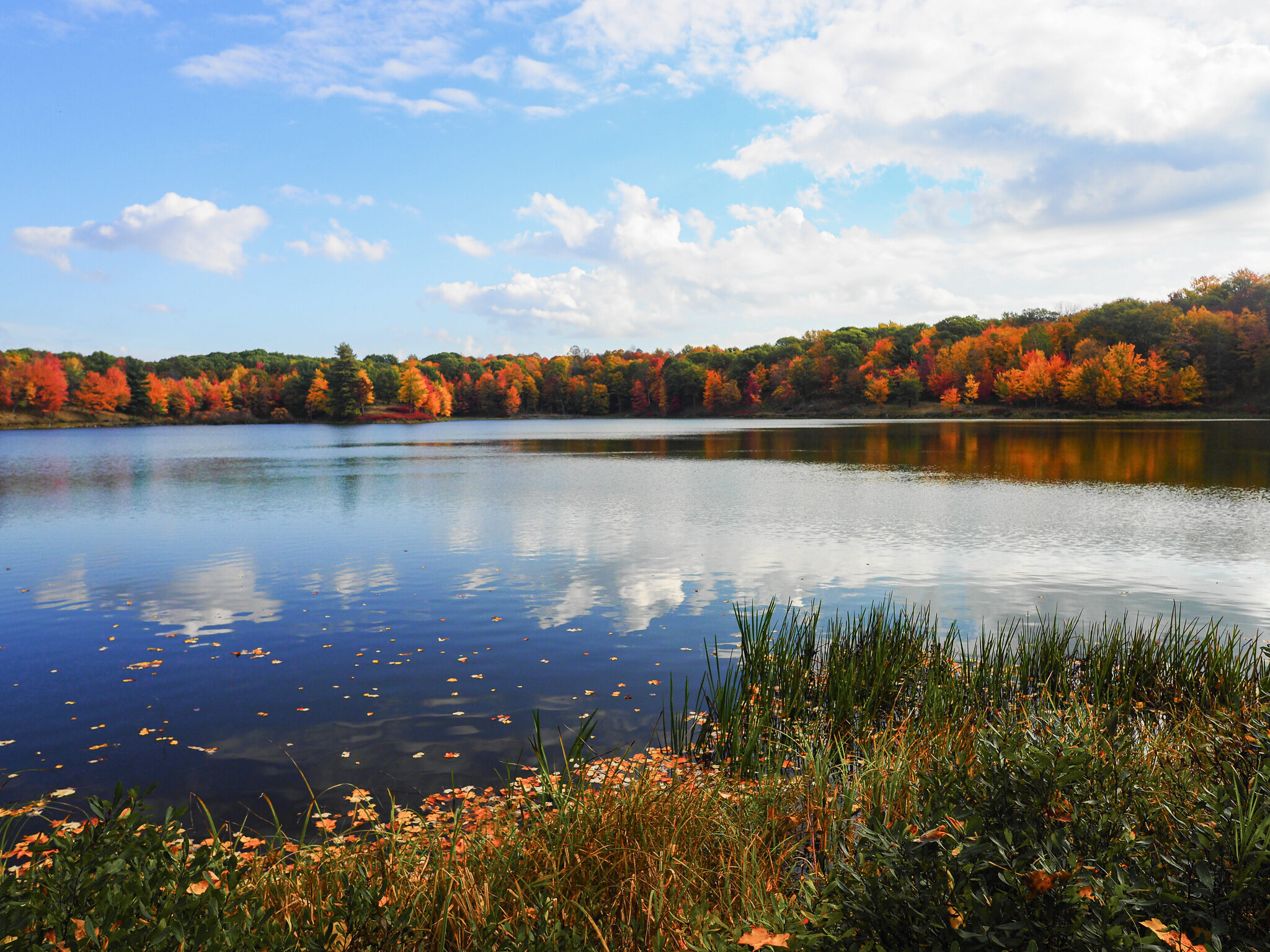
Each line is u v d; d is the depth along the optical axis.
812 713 7.52
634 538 19.28
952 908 2.52
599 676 9.15
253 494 30.38
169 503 27.42
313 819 5.69
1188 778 4.20
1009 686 8.08
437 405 172.50
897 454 49.28
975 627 11.10
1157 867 2.93
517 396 197.12
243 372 191.75
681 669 9.36
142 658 9.95
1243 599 12.68
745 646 8.76
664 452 55.91
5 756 6.96
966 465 40.28
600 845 4.31
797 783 5.27
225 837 5.44
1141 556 16.34
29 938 2.45
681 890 3.80
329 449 68.00
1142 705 7.59
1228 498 25.88
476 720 7.75
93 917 2.51
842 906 2.71
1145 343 122.50
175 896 2.73
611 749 6.93
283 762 6.77
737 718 6.95
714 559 16.50
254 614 12.27
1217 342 114.44
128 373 155.62
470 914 3.37
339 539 19.47
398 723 7.67
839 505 25.19
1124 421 98.62
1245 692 7.25
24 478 38.31
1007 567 15.38
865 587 13.79
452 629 11.24
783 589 13.71
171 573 15.50
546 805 4.87
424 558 16.95
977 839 2.65
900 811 4.46
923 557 16.48
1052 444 56.72
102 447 71.75
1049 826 2.93
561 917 3.40
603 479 35.47
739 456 50.66
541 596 13.28
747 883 3.81
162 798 6.12
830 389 166.88
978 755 3.63
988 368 138.12
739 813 4.79
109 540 19.50
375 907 3.16
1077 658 9.09
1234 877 2.66
